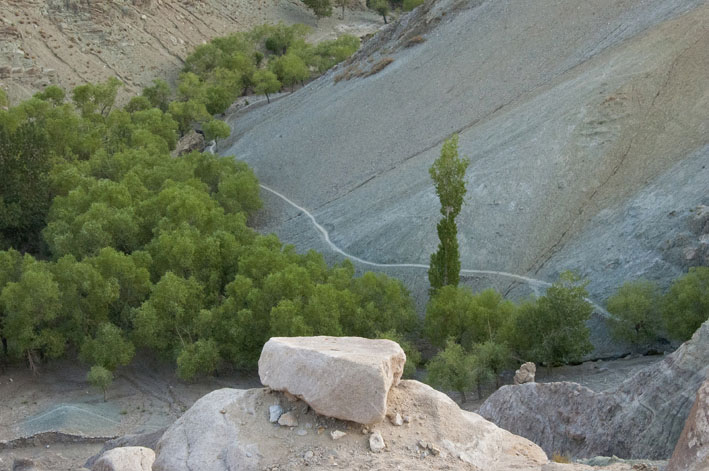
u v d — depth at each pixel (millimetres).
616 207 65750
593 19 98125
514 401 27422
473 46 106812
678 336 45344
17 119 86375
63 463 37125
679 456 12805
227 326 50750
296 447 13773
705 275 45906
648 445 21781
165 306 52031
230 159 90500
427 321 51062
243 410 14828
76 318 52250
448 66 105438
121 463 13438
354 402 13758
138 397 49812
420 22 123438
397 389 15219
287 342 15117
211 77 136625
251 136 113938
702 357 22062
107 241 60281
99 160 81188
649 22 91125
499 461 14109
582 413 24672
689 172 63469
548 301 47344
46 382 52281
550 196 70188
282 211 88938
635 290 49156
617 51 88250
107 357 49438
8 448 40750
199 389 50812
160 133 98750
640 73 79750
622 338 48281
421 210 74812
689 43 81500
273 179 97938
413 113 98750
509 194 72125
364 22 181375
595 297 56281
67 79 129500
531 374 32188
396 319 54281
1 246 69375
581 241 64188
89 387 51469
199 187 76938
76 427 42594
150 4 157250
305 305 50938
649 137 71938
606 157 71812
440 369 43438
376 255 72438
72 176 73875
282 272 52906
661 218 59062
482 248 67750
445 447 13938
